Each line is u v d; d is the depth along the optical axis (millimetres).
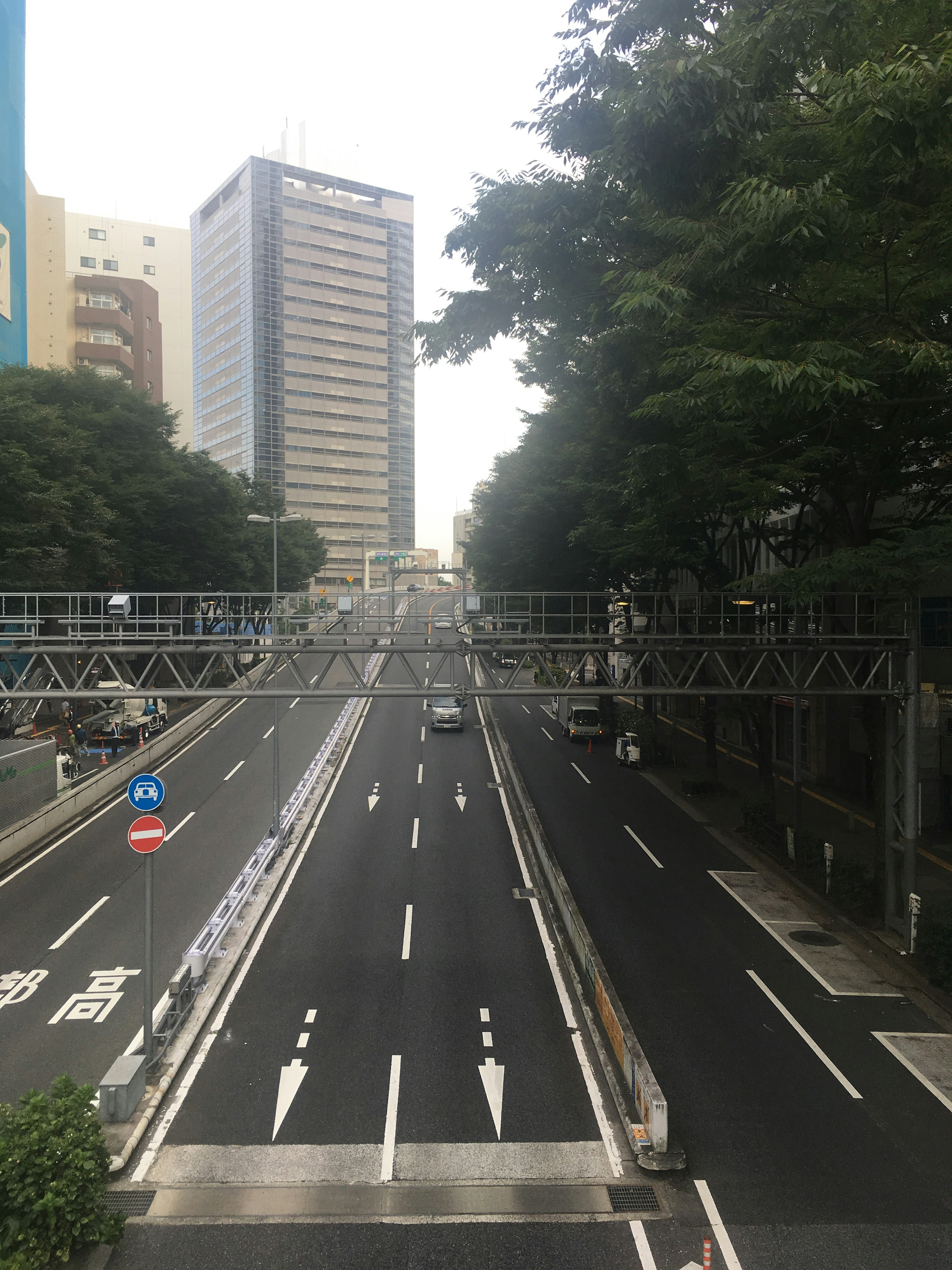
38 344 86375
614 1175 11312
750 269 13953
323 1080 13664
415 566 146375
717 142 13555
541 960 18516
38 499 30000
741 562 29078
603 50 17922
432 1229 10281
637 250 17484
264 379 134375
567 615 21219
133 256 117812
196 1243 10016
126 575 41281
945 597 28031
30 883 24172
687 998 16641
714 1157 11680
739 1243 10008
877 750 21031
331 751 40625
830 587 23031
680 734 49094
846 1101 13102
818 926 20547
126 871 25062
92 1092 10336
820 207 12609
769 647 19375
